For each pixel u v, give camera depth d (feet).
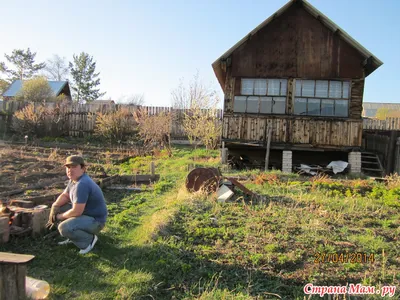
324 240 18.63
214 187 27.68
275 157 50.80
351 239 19.02
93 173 37.65
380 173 46.60
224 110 48.67
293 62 47.67
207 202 24.84
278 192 29.32
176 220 20.98
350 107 46.78
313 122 46.98
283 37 47.88
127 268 15.21
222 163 45.80
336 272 15.62
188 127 66.08
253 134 47.93
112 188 31.60
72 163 16.58
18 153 49.39
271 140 47.55
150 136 63.31
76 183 16.63
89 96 193.36
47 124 74.74
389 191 30.17
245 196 27.45
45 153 51.49
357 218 23.08
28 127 73.72
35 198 21.93
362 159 49.98
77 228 16.10
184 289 13.94
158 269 15.25
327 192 29.48
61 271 14.51
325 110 47.26
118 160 49.21
